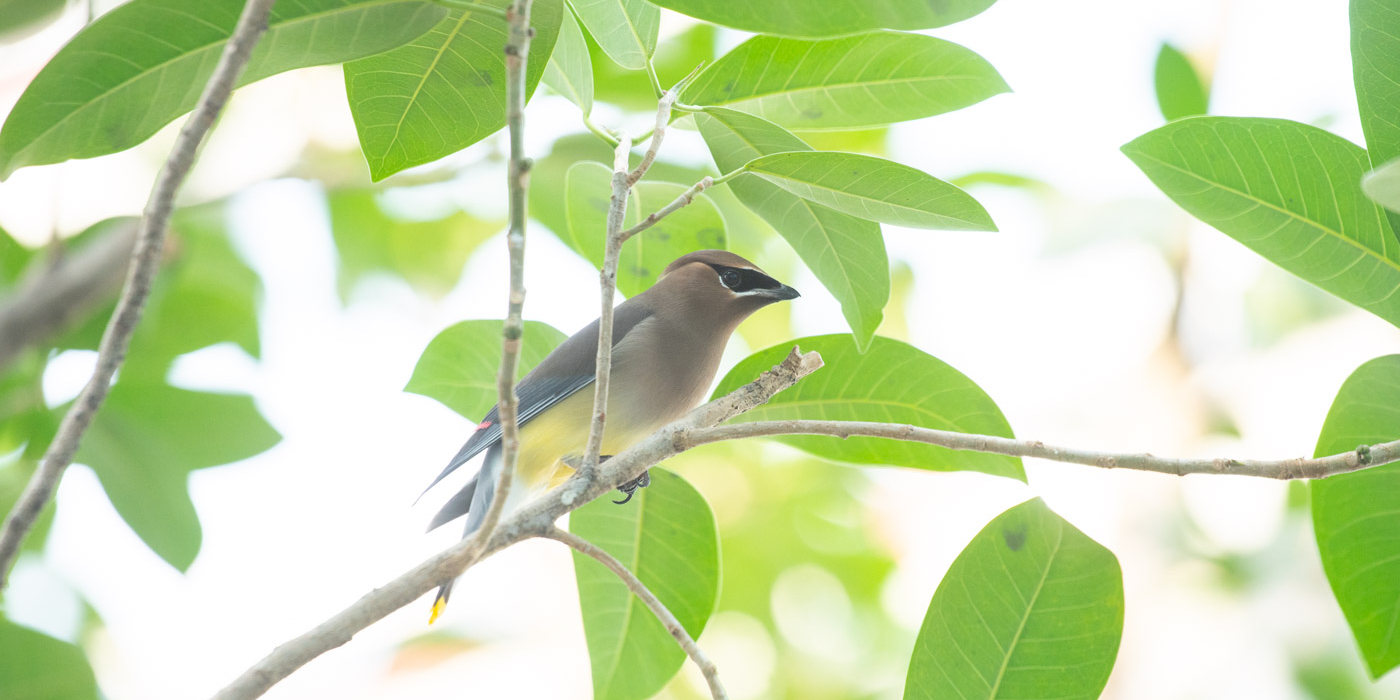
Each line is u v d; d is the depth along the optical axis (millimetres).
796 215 6902
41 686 7297
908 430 5859
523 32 4449
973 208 6070
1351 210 6121
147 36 5184
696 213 8727
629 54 6684
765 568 16547
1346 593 6582
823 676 16125
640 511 7883
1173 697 13125
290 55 5453
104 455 9742
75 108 5336
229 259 13180
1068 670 6270
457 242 16062
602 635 7816
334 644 4965
